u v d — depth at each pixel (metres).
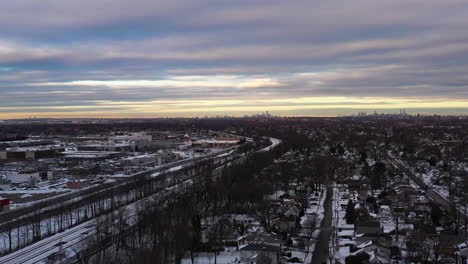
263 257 184.88
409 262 182.75
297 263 187.75
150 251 182.75
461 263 177.00
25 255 189.62
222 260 188.25
